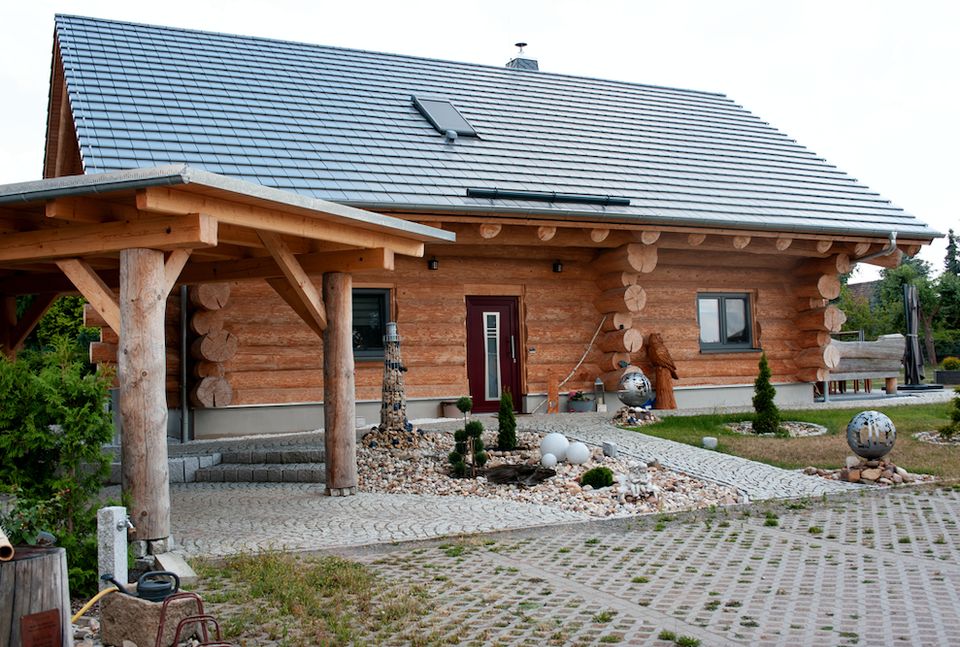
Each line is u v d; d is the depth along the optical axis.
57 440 6.14
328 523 8.03
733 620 5.07
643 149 17.25
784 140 20.06
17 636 3.97
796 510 8.28
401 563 6.55
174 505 9.16
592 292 16.02
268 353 13.60
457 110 16.73
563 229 14.24
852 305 38.28
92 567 6.01
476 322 15.38
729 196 15.88
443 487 9.72
